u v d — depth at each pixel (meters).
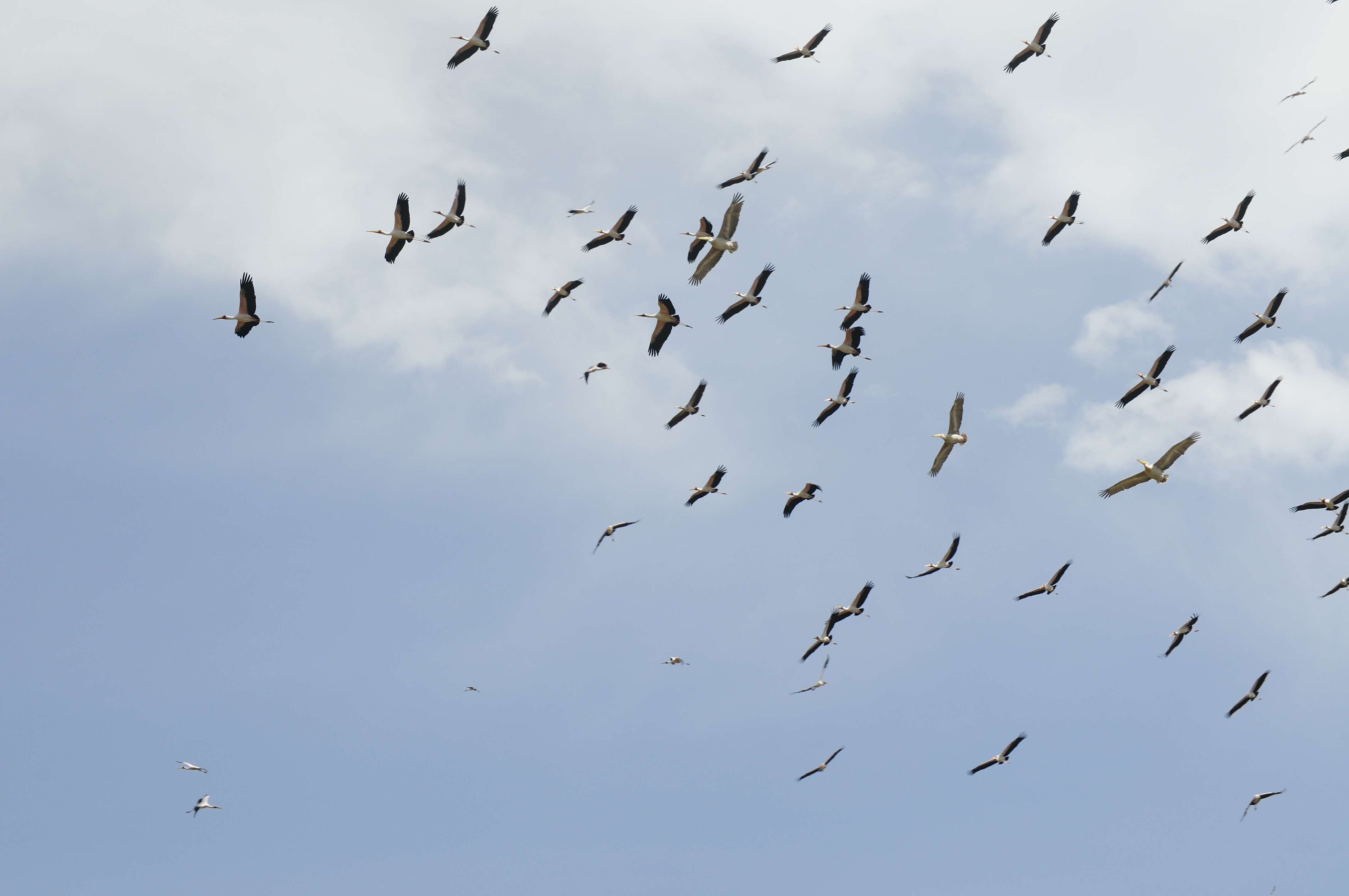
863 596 63.66
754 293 58.41
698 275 58.28
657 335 59.38
